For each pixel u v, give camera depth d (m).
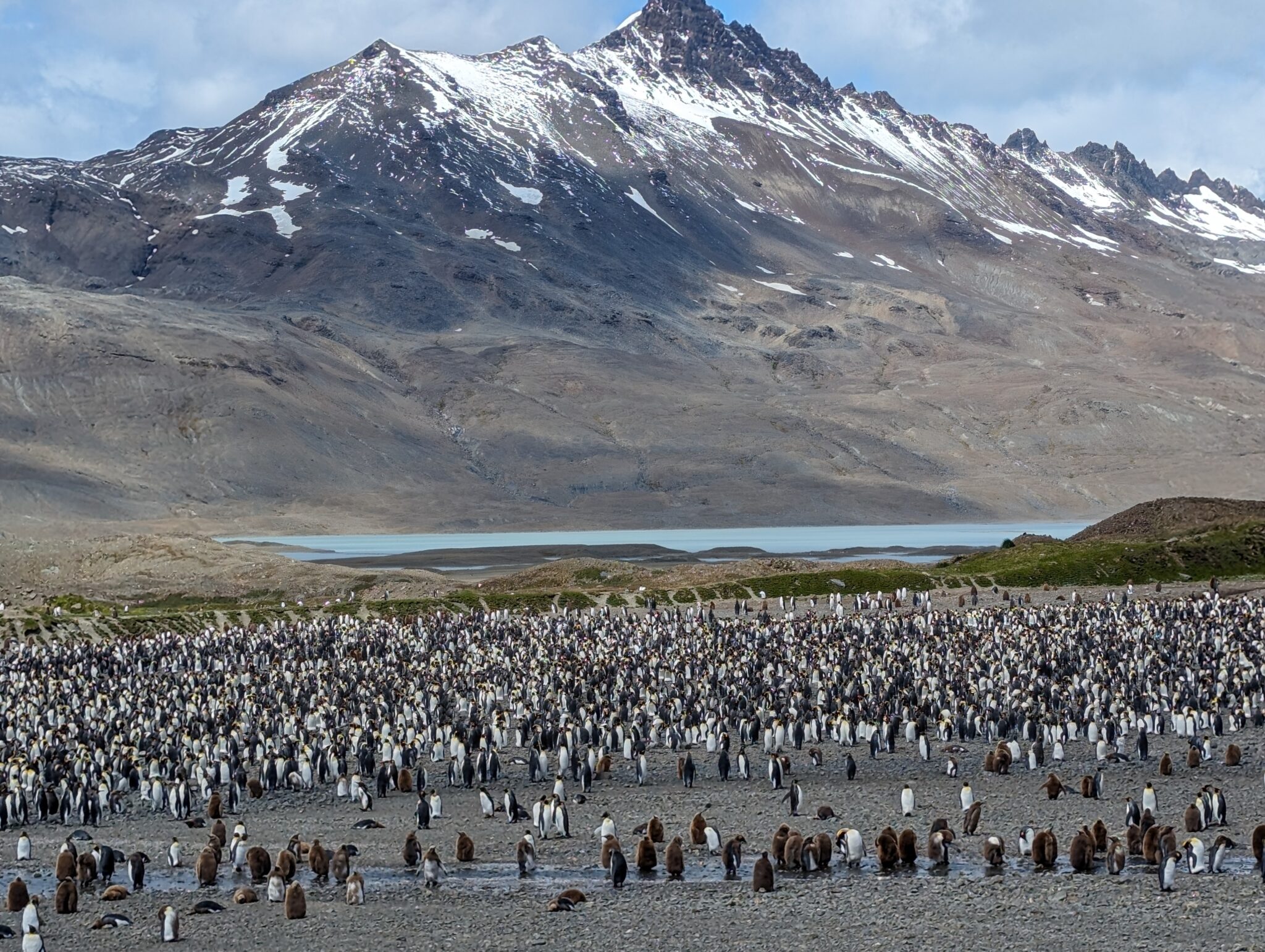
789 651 84.94
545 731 60.19
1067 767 55.59
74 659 91.81
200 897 39.81
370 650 93.00
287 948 34.94
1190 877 38.31
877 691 69.69
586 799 51.44
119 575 156.25
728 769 55.19
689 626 100.31
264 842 46.19
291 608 129.38
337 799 53.56
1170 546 136.25
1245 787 50.88
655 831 43.72
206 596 146.25
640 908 37.22
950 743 60.69
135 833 48.47
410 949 34.56
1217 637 85.44
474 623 107.50
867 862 41.31
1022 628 90.81
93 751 57.41
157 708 68.06
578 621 106.12
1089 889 37.41
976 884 38.38
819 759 56.78
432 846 43.88
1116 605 105.94
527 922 36.28
